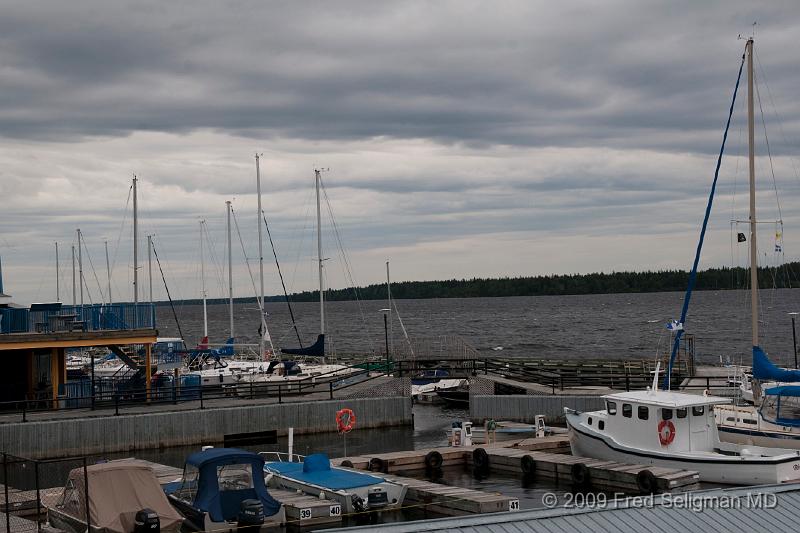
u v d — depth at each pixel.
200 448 37.88
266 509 23.80
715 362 77.44
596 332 131.38
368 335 142.50
